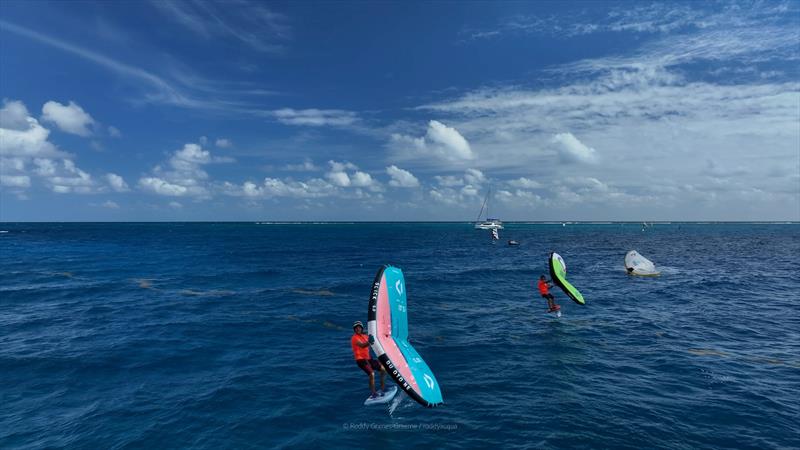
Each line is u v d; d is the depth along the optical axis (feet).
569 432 26.61
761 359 40.40
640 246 214.28
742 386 33.83
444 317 59.00
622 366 38.73
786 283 87.76
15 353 41.81
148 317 58.23
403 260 142.92
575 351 43.21
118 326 53.11
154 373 36.94
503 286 86.74
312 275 102.68
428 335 49.62
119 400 31.45
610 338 47.93
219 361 40.29
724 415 28.78
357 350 32.30
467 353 42.80
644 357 41.19
